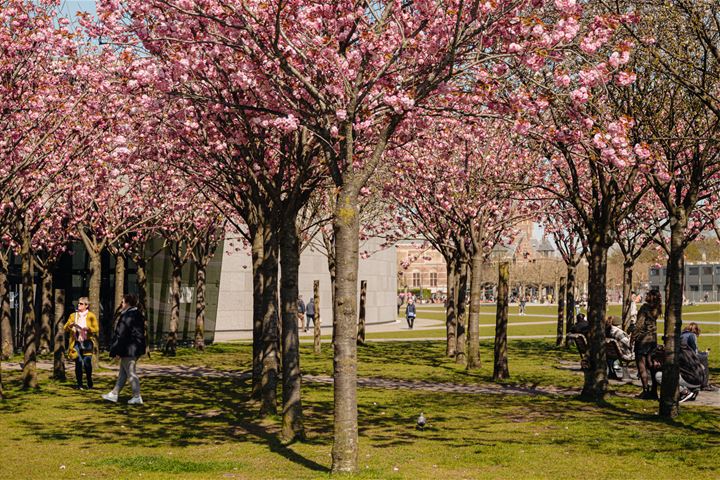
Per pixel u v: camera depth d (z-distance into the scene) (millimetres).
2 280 24766
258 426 12422
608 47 12070
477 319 22109
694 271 128250
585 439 10844
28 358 17125
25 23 13078
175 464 9227
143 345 15203
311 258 48500
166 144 13266
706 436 11008
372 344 33250
